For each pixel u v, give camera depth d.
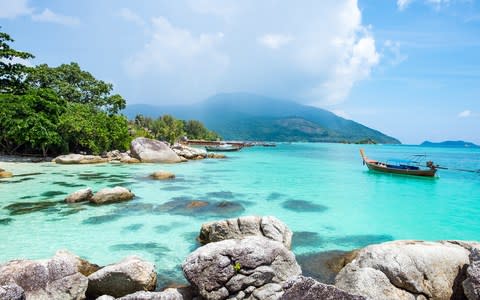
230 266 6.97
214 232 10.30
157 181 23.08
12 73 43.03
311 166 38.62
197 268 6.99
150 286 7.44
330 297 4.88
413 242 8.43
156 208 15.24
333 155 63.94
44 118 33.31
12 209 14.67
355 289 6.87
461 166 45.44
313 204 17.89
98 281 7.18
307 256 10.02
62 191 18.59
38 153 37.31
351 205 18.11
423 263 7.36
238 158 49.56
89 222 13.12
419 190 23.14
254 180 25.86
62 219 13.43
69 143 39.16
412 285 7.05
